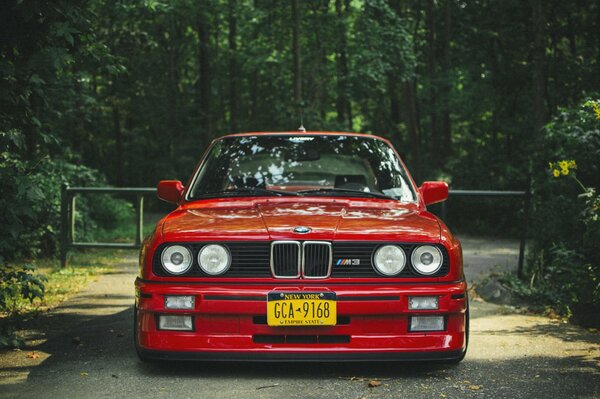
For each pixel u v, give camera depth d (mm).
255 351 4180
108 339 5398
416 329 4254
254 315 4188
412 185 5398
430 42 25766
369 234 4297
